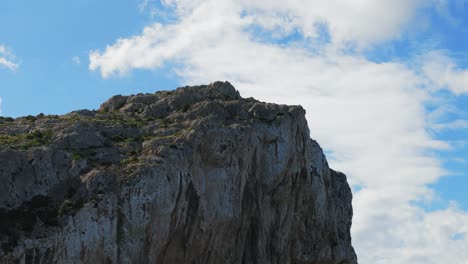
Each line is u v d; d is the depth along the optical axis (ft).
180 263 374.02
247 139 406.21
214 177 389.39
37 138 382.42
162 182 362.12
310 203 451.94
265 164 416.87
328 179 481.87
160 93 463.42
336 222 485.15
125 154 379.76
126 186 354.13
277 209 424.05
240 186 400.47
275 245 420.36
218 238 390.83
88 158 371.15
